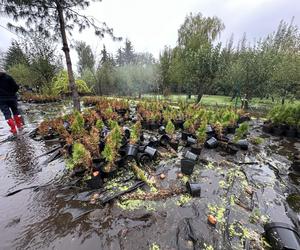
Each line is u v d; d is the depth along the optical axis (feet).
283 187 9.10
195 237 5.83
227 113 17.07
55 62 41.34
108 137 10.44
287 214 7.15
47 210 6.97
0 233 5.91
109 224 6.30
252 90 33.78
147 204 7.36
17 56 50.72
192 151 12.41
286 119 18.17
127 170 10.02
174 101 45.80
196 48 51.44
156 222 6.41
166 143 13.88
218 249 5.46
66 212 6.86
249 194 8.34
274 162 12.05
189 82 41.32
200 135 12.68
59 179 9.12
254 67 31.94
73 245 5.50
